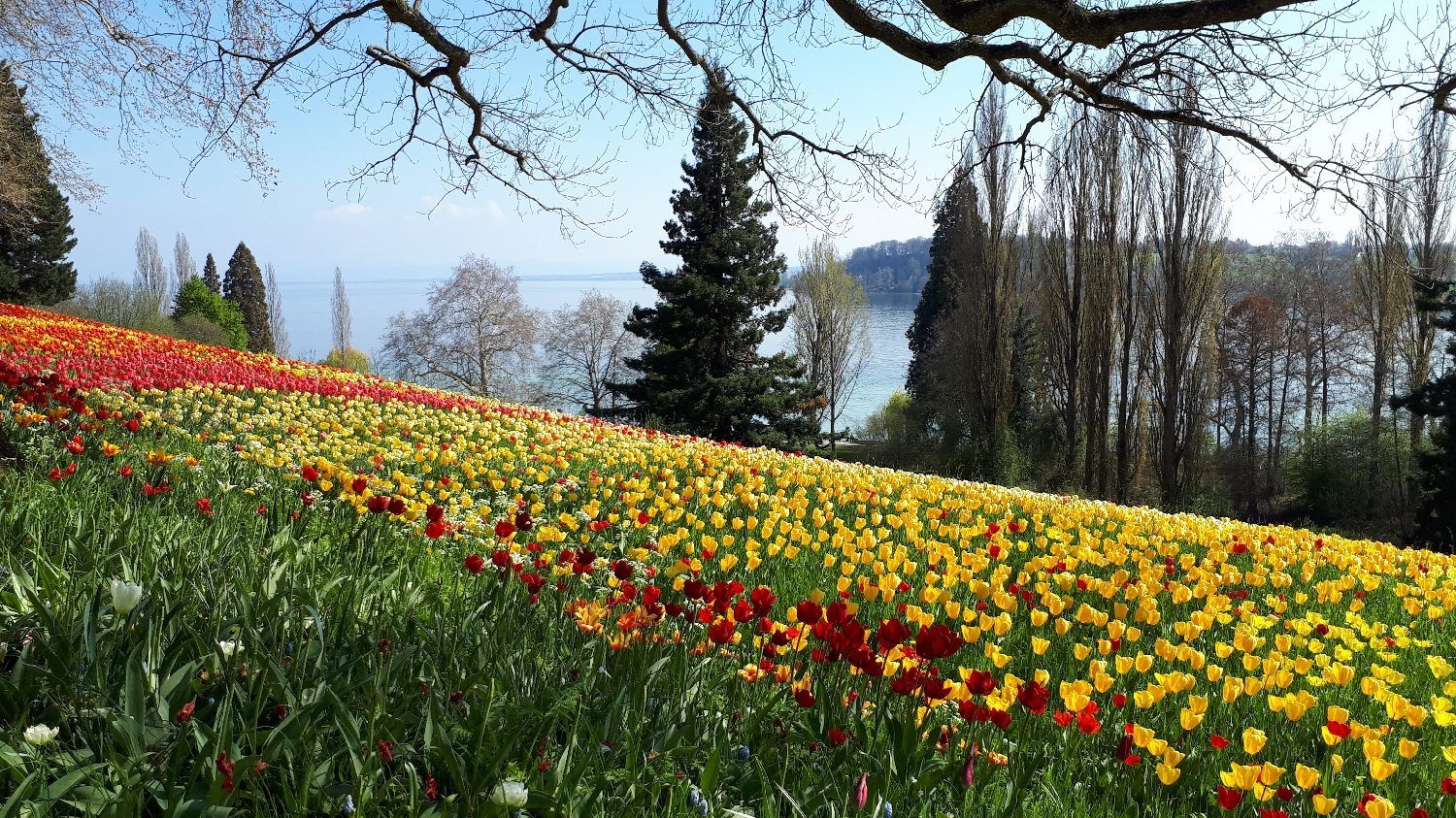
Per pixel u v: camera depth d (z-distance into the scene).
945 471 38.03
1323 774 3.90
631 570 4.18
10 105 17.92
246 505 5.50
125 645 2.78
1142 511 12.73
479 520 6.37
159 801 2.14
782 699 3.56
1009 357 36.91
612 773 2.60
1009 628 5.22
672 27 7.22
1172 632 6.21
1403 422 40.25
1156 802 3.49
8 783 2.27
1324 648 6.17
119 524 4.11
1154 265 33.00
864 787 2.54
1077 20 4.58
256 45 7.48
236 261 82.19
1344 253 43.72
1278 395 48.59
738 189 37.66
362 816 2.29
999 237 35.56
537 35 7.19
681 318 38.22
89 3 8.75
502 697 2.95
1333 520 36.41
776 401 38.84
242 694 2.63
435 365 51.06
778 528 7.38
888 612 5.82
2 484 4.68
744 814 2.54
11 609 2.97
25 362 11.72
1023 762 3.59
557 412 17.31
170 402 10.60
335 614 3.36
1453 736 4.65
